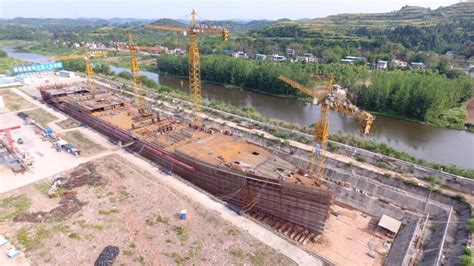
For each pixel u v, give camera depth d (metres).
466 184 57.47
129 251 43.59
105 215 51.38
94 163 69.50
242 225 49.84
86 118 95.94
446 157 80.12
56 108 112.44
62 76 168.50
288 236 51.00
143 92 136.38
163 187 60.25
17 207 53.31
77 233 46.97
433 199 55.97
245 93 157.75
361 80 138.62
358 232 51.66
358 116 56.19
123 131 80.38
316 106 132.62
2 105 110.12
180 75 193.62
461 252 42.31
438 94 106.88
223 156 62.19
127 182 61.66
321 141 66.50
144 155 75.00
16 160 69.69
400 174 63.34
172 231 47.97
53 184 60.19
